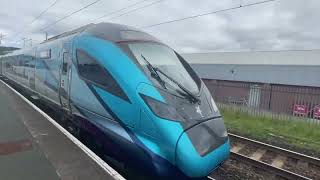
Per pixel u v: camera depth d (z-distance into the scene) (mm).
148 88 6016
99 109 7012
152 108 5766
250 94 23203
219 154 6008
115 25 7754
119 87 6332
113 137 6586
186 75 7098
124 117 6223
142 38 7352
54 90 10344
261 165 8281
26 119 9562
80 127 8266
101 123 7000
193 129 5793
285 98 21188
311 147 11328
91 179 5000
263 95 22406
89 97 7414
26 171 5281
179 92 6316
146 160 5828
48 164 5613
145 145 5785
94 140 7797
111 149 6938
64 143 6910
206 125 6086
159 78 6344
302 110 20016
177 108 5934
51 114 12680
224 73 32250
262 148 10250
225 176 7875
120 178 5062
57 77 9906
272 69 28125
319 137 13055
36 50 14195
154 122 5676
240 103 23531
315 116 19219
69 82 8688
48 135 7598
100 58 6980
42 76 12273
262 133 13297
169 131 5559
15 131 7980
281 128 14602
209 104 6789
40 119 9578
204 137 5852
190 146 5543
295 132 13859
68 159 5871
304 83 25766
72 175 5141
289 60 30250
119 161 6902
